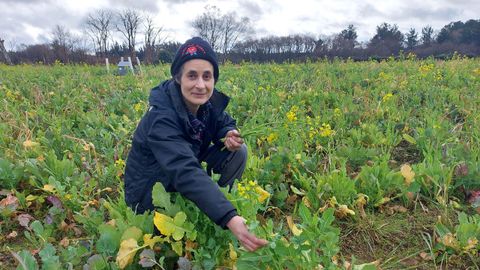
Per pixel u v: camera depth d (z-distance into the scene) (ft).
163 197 7.48
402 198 10.60
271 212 10.37
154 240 7.35
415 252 8.86
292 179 11.68
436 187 10.54
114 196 11.44
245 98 20.85
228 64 52.42
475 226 8.45
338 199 10.09
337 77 30.30
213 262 7.38
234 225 6.59
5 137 14.26
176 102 7.73
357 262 8.65
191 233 7.31
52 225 9.45
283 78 29.89
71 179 11.04
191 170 6.98
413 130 15.80
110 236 7.67
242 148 9.45
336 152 12.94
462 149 11.93
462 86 24.43
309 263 6.76
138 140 7.88
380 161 12.41
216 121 9.09
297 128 14.99
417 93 21.65
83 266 7.43
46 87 28.53
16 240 9.57
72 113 18.63
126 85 29.43
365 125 15.38
